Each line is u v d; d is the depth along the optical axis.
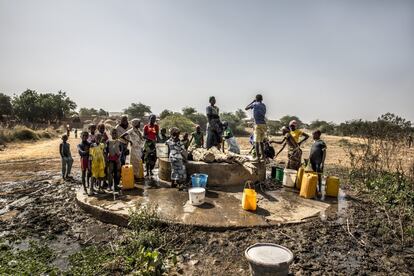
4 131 25.77
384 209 7.37
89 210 7.12
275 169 9.77
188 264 5.08
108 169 8.16
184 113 41.06
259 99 9.25
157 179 9.51
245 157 9.39
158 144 10.11
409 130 12.21
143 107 66.06
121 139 8.81
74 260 5.21
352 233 6.18
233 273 4.85
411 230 6.11
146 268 4.60
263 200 7.75
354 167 11.20
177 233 5.97
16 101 53.44
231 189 8.48
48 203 8.09
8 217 7.20
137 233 5.80
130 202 7.31
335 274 4.82
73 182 10.36
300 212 7.04
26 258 5.28
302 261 5.17
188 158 9.48
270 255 4.39
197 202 7.11
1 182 10.77
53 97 57.50
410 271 4.95
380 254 5.47
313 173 8.34
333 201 8.00
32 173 12.41
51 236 6.12
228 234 6.01
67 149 10.84
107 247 5.66
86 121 49.28
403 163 13.55
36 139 28.62
